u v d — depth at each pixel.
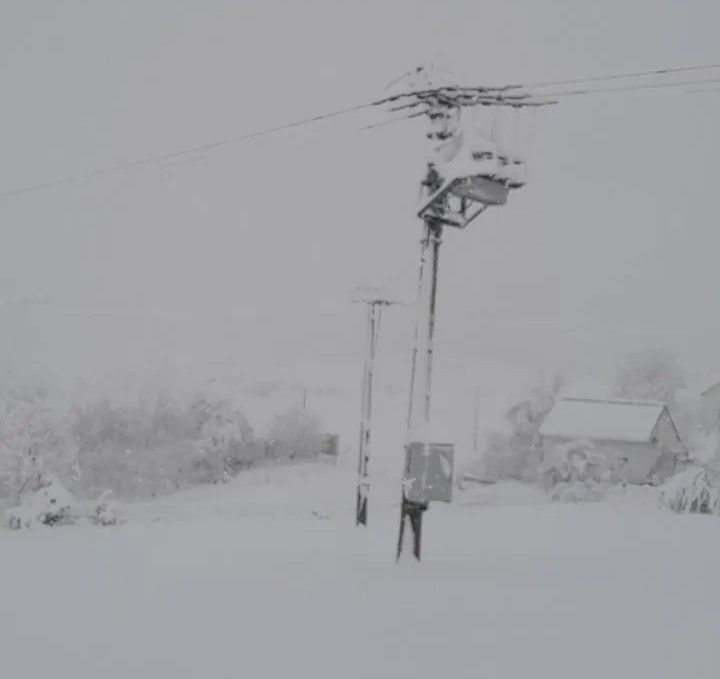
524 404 66.44
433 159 16.05
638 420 63.75
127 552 19.52
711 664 8.07
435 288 16.28
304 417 66.62
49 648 8.77
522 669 7.89
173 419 58.28
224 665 8.09
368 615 10.24
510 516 36.84
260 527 30.97
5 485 48.72
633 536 24.70
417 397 16.02
